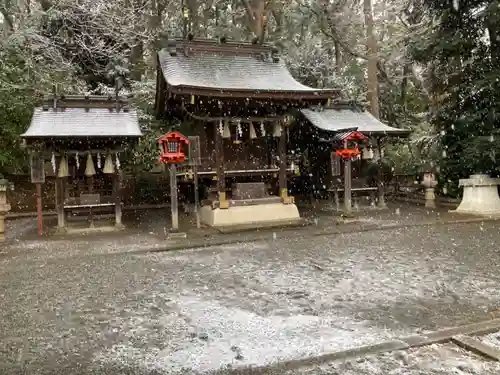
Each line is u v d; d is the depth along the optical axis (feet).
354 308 18.29
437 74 57.88
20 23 67.10
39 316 18.53
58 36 69.15
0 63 61.41
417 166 65.10
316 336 15.15
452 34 53.06
